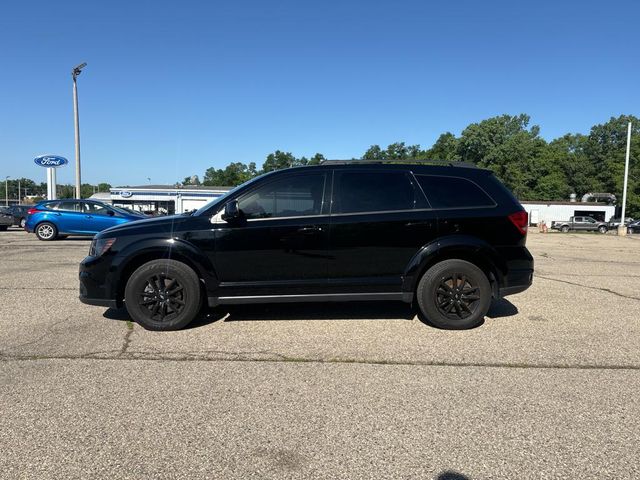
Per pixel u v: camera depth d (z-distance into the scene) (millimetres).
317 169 5105
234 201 4746
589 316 5617
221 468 2479
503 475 2420
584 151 91500
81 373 3732
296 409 3141
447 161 5430
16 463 2508
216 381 3592
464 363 4004
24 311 5664
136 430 2855
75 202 15672
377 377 3689
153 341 4551
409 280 4973
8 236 17781
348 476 2412
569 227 51062
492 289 5199
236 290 4906
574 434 2828
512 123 83812
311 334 4801
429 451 2643
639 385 3557
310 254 4922
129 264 4969
